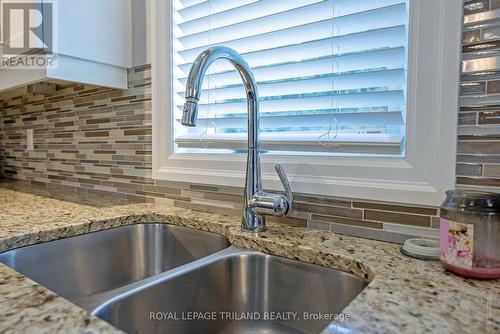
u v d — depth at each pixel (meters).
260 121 0.99
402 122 0.76
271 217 0.95
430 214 0.72
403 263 0.63
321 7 0.85
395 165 0.75
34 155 1.95
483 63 0.65
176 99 1.18
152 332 0.65
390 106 0.79
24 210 1.08
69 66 1.15
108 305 0.57
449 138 0.68
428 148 0.71
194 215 1.04
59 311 0.44
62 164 1.73
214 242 0.94
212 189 1.09
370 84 0.81
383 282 0.55
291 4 0.91
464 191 0.60
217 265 0.77
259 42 0.98
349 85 0.84
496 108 0.64
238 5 1.00
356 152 0.82
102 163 1.48
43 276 0.84
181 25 1.16
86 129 1.55
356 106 0.83
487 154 0.65
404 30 0.75
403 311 0.45
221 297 0.77
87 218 0.97
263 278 0.78
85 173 1.58
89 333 0.39
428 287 0.53
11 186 1.76
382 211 0.78
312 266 0.72
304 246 0.74
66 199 1.32
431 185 0.71
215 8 1.06
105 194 1.46
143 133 1.29
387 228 0.77
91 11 1.18
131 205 1.20
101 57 1.21
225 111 1.08
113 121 1.41
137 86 1.29
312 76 0.89
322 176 0.85
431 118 0.70
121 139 1.38
